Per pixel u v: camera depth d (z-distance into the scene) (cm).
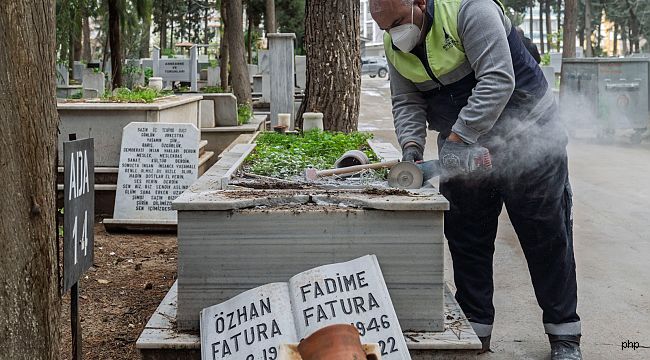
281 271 318
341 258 317
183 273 318
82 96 1321
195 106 970
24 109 235
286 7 3397
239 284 319
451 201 400
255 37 3781
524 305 520
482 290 416
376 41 6538
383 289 308
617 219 816
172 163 714
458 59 367
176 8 4109
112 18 1424
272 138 680
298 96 1474
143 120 748
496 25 352
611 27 5678
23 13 232
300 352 198
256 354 294
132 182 715
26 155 236
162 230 705
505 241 716
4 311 237
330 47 806
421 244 317
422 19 363
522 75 377
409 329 322
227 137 1091
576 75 1636
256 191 352
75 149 303
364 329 298
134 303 485
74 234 302
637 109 1557
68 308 472
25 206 238
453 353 314
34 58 236
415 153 395
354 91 820
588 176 1127
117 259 598
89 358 394
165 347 309
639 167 1219
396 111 411
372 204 314
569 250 400
